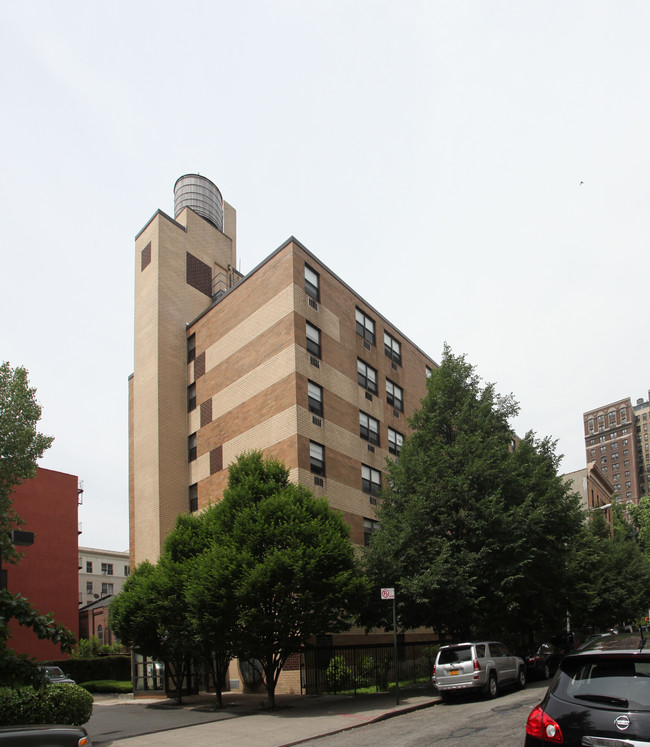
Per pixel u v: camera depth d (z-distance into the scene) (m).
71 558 43.72
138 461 32.06
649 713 5.14
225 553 17.53
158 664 24.12
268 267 29.36
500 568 20.88
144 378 32.84
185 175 41.06
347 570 18.39
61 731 7.10
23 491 41.72
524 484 23.06
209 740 13.23
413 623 22.42
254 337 29.25
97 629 53.25
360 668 23.14
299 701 19.41
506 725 12.41
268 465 21.27
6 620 8.77
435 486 23.09
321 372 28.62
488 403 25.05
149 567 23.59
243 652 17.84
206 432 31.03
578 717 5.38
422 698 18.67
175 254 34.62
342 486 28.47
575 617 35.44
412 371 38.25
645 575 40.09
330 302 30.59
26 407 25.48
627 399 145.50
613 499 56.81
